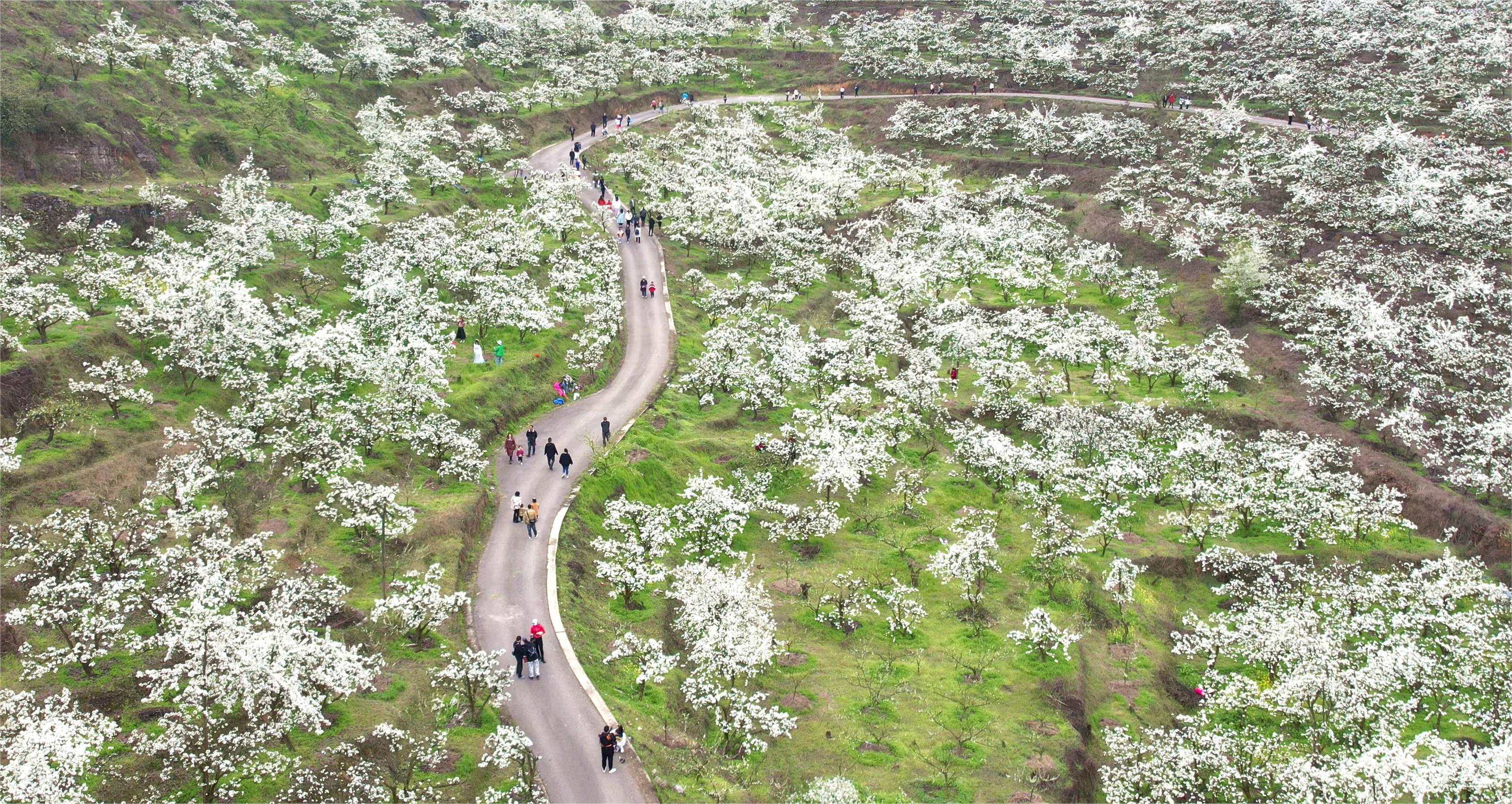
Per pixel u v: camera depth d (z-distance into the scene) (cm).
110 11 11362
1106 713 5344
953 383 8262
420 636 4919
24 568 4850
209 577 4544
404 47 14400
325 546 5525
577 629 5200
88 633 4359
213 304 6731
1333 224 10425
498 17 16462
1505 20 14850
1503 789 4344
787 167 13075
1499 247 9694
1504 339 8419
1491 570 6750
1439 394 8031
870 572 6234
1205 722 5234
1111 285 10194
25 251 7394
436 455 6512
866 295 10188
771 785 4450
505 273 9250
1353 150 11544
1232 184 11106
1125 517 7094
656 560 5947
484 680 4497
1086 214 11744
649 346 8775
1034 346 9294
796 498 7025
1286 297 9525
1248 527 6994
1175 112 13550
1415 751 4925
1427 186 10062
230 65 11738
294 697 3912
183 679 4444
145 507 5328
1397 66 13925
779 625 5650
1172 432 7881
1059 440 7325
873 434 7512
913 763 4666
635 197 12194
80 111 9156
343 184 10356
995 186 12181
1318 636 5372
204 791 3856
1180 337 9538
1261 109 13538
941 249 10444
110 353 6775
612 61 16212
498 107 13612
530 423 7425
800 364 8156
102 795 3762
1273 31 15262
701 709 4925
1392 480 7450
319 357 6731
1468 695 5450
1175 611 6372
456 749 4281
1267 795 4694
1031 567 6400
